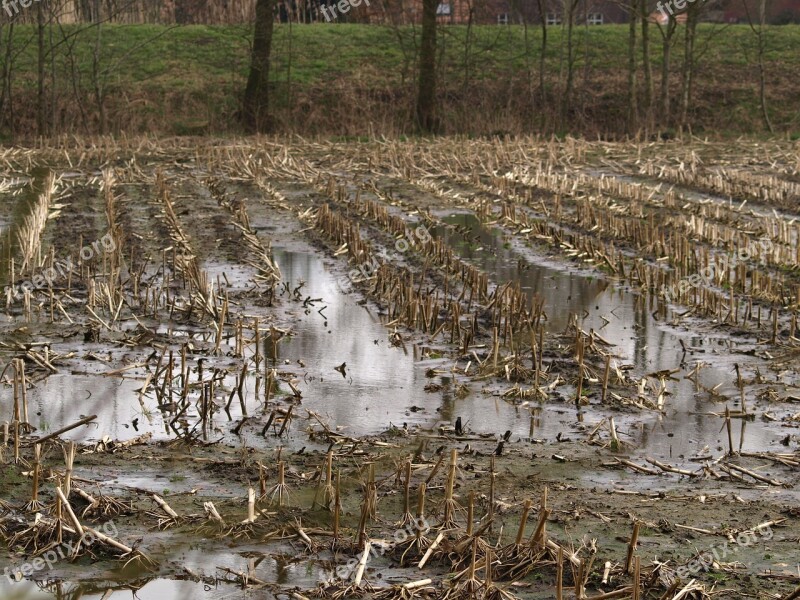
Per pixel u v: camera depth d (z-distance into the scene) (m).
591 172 31.95
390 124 43.94
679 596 6.86
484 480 9.09
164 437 10.24
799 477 9.36
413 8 50.88
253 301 15.88
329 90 47.78
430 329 14.28
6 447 9.65
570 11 44.97
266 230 21.72
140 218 22.59
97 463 9.40
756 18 59.62
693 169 29.86
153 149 35.19
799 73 50.56
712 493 8.95
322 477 9.09
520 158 34.00
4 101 42.94
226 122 44.81
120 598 7.10
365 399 11.57
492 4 56.66
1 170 30.31
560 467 9.52
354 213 23.64
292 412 11.01
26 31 48.19
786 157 34.16
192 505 8.49
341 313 15.41
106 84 45.25
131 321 14.55
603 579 7.15
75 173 30.17
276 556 7.66
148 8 54.06
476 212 24.02
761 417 11.04
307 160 33.06
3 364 12.47
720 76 50.16
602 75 50.31
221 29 50.94
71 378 12.07
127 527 8.09
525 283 17.55
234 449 9.88
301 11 55.94
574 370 12.62
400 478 9.03
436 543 7.55
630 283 17.47
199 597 7.10
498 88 49.19
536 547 7.47
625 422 10.88
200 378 11.59
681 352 13.59
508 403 11.47
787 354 13.28
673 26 43.41
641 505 8.61
